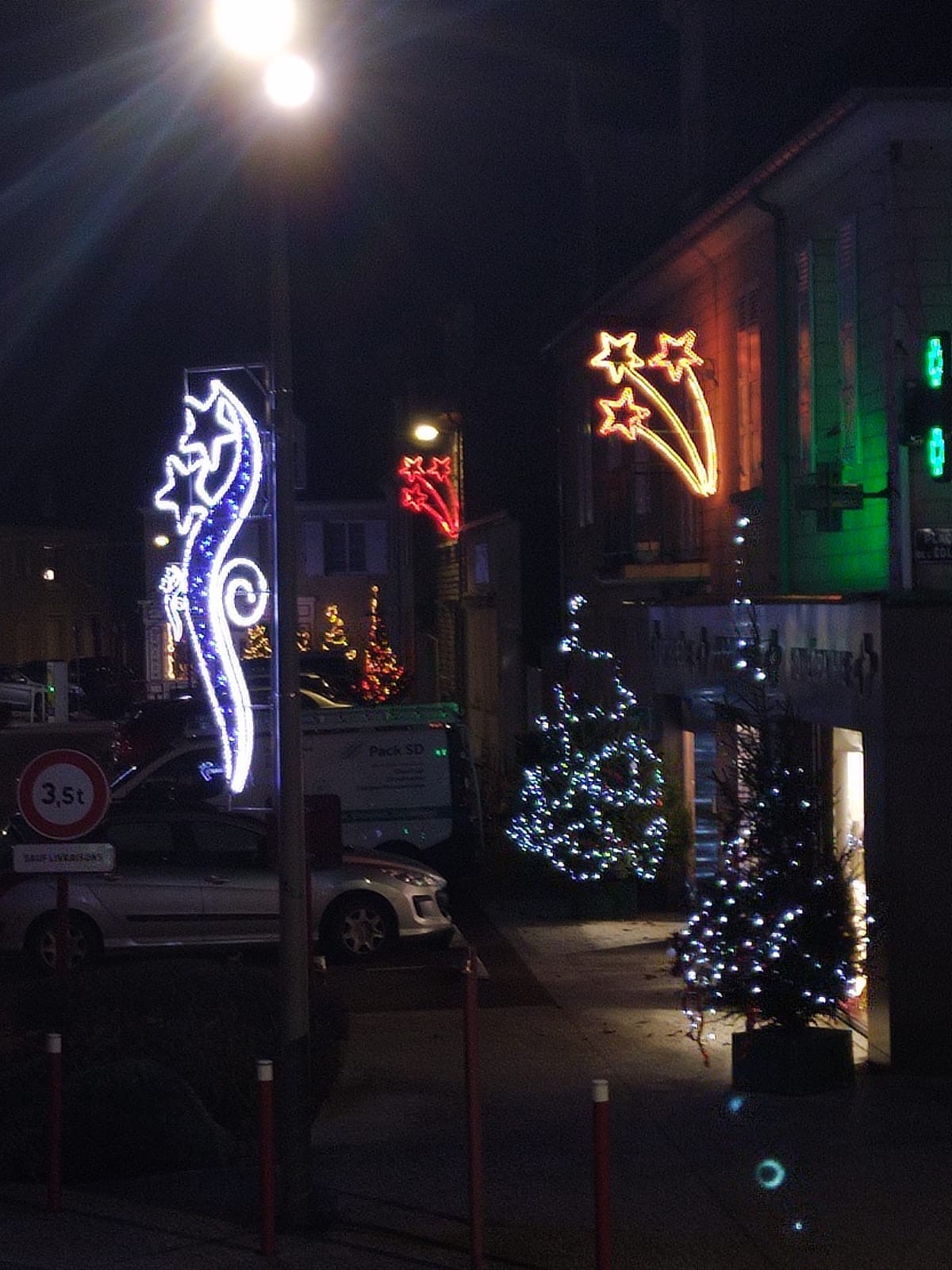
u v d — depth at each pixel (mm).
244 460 24859
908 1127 10445
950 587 13297
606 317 21250
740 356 18188
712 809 19062
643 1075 12297
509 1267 7855
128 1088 9859
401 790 21766
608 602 25000
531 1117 10977
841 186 14750
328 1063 11000
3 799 35406
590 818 19750
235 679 22438
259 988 11070
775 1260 7938
